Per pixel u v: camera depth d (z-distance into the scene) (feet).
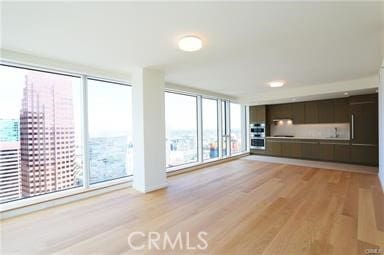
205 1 5.75
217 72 13.55
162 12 6.31
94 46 8.98
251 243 6.86
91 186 12.28
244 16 6.59
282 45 9.04
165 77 14.76
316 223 8.11
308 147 22.39
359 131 18.72
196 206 10.05
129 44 8.80
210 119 22.17
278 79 15.75
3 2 5.62
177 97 18.44
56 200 10.42
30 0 5.57
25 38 8.08
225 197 11.21
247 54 10.16
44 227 8.16
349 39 8.46
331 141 20.76
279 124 26.05
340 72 13.75
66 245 6.93
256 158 24.00
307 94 18.75
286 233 7.42
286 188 12.57
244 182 14.08
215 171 17.56
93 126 12.81
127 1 5.70
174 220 8.61
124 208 9.95
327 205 9.84
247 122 27.43
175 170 16.51
